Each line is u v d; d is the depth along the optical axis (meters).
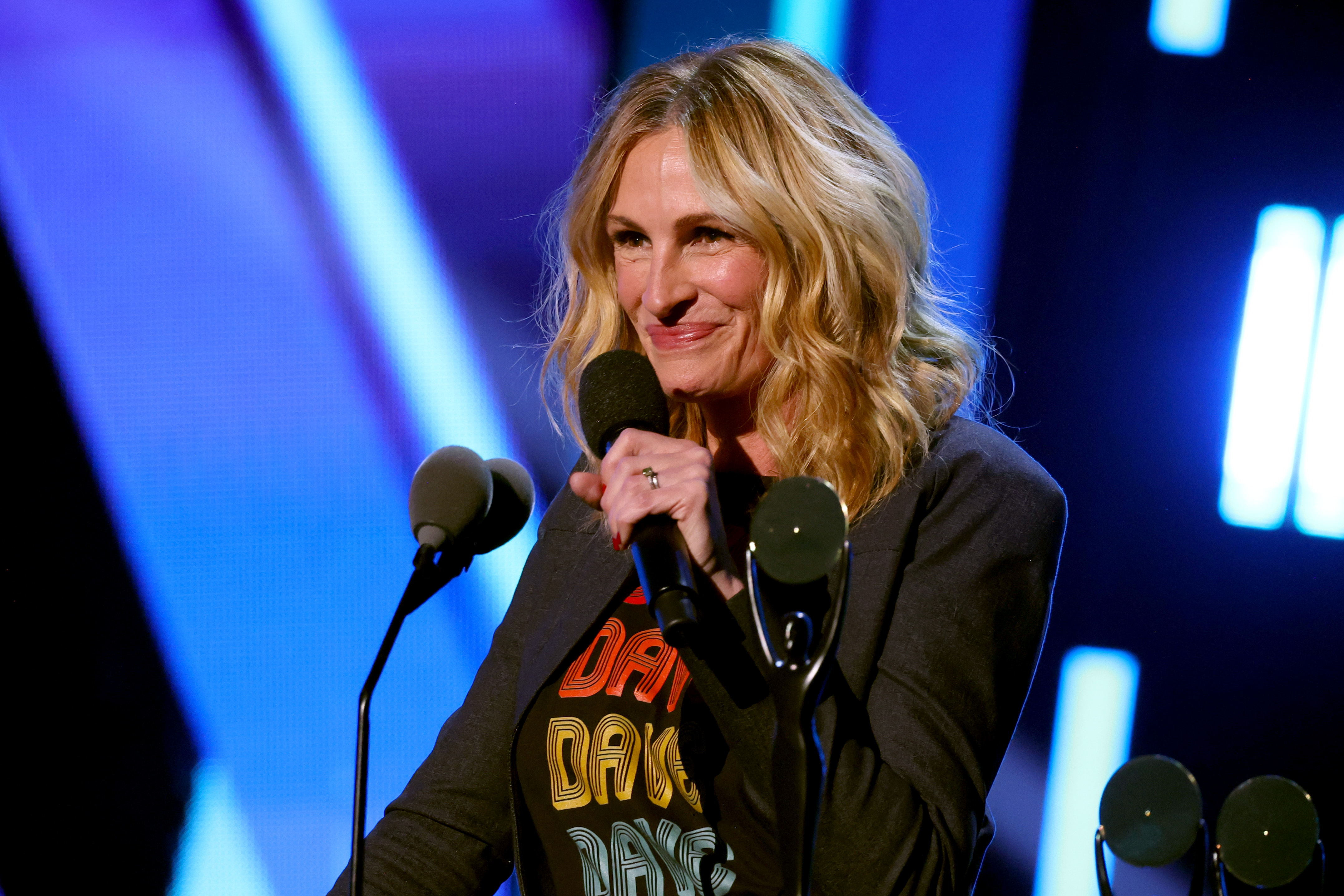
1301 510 13.70
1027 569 4.30
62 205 15.16
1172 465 13.94
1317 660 13.62
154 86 15.02
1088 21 13.65
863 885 3.53
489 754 5.01
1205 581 13.89
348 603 15.02
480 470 4.48
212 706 15.09
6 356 15.19
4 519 15.26
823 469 4.53
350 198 14.97
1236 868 3.47
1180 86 13.65
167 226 15.16
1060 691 14.11
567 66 14.62
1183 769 3.53
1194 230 13.73
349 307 15.05
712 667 3.56
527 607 5.26
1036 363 14.04
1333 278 13.55
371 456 15.09
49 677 15.22
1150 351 13.89
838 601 2.99
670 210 4.54
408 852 4.86
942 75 13.90
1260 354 13.71
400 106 14.83
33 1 14.96
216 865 14.83
